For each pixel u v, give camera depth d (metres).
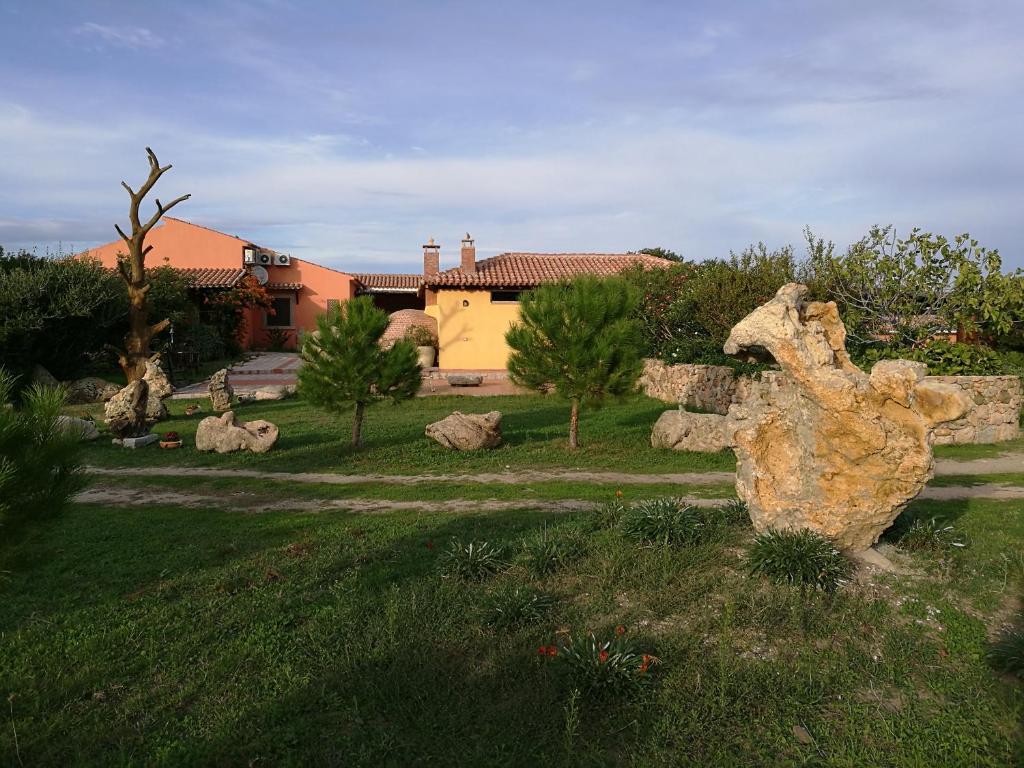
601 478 13.34
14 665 5.87
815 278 21.94
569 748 4.64
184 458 15.57
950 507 10.55
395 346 15.93
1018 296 18.52
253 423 16.55
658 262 35.28
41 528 4.48
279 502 11.75
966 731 4.97
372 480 13.38
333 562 8.22
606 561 7.74
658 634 6.25
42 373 24.89
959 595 6.96
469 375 29.02
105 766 4.61
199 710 5.23
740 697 5.28
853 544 7.72
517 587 7.03
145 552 8.84
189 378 29.89
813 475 7.66
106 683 5.62
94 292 25.59
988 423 17.56
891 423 7.33
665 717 5.02
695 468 14.19
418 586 7.22
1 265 26.95
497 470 14.11
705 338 24.55
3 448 4.23
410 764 4.60
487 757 4.64
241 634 6.37
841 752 4.75
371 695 5.34
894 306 20.00
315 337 15.85
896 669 5.77
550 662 5.68
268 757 4.70
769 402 8.27
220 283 38.00
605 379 15.20
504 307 33.28
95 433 17.48
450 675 5.59
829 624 6.36
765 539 7.59
